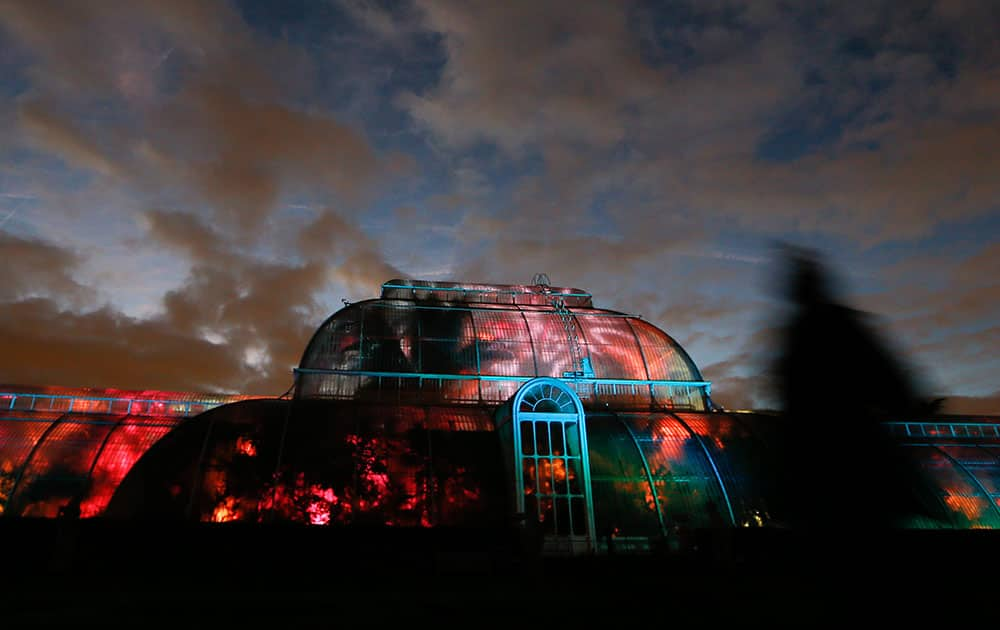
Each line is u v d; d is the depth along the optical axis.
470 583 17.34
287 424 29.92
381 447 29.39
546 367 37.59
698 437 31.84
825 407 11.01
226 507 26.45
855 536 10.91
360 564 20.11
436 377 36.12
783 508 28.55
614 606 12.11
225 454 28.03
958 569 20.11
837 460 10.96
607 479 29.23
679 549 24.45
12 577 17.34
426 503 27.69
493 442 30.69
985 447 35.09
